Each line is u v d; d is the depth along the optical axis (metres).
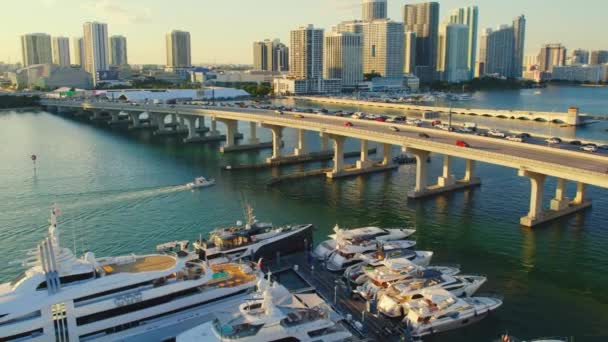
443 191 145.75
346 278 84.56
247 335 56.53
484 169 174.38
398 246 95.06
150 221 121.19
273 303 59.59
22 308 56.97
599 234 110.69
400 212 127.81
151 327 63.66
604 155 123.44
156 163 192.75
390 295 74.44
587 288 86.19
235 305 64.94
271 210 130.12
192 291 66.69
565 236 109.81
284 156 196.12
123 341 62.00
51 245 59.84
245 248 88.06
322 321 59.72
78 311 59.53
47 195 144.00
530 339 69.94
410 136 153.38
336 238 97.19
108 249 104.12
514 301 81.25
